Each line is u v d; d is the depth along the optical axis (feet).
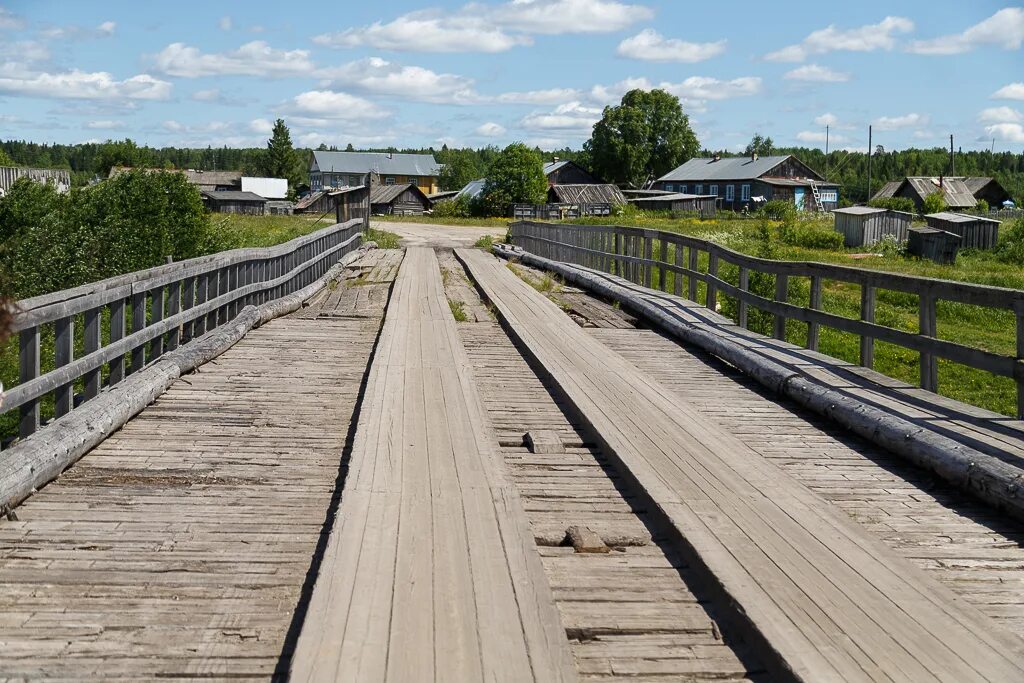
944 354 23.75
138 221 68.49
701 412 25.02
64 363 21.38
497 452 19.44
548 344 32.71
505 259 85.56
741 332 35.29
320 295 52.90
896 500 17.93
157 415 23.41
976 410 22.33
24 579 13.58
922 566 14.65
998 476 17.10
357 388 27.04
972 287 22.84
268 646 11.79
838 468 19.95
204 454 20.17
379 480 17.29
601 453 20.85
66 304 20.66
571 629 12.15
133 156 453.99
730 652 11.88
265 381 27.76
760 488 17.34
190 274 30.66
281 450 20.59
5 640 11.73
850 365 28.48
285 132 489.67
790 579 13.21
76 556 14.48
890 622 11.94
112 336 24.85
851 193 443.73
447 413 22.44
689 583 13.92
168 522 16.06
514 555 14.01
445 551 14.06
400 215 275.59
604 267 61.62
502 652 11.07
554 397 26.37
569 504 17.37
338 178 391.45
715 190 311.47
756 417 24.53
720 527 15.28
